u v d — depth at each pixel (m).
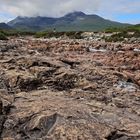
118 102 16.03
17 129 11.70
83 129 11.43
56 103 14.17
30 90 17.75
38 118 12.02
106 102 16.06
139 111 14.77
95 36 93.00
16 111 12.98
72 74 20.17
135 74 25.22
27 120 12.16
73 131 11.26
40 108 13.16
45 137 11.03
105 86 19.88
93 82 20.22
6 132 11.53
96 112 13.48
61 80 19.34
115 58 35.97
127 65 31.44
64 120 11.93
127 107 15.42
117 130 11.76
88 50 49.03
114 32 97.81
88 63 30.14
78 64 28.09
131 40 73.81
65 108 13.40
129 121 12.86
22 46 50.44
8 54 30.84
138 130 11.98
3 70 20.33
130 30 96.69
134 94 18.50
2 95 15.01
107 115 13.31
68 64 26.88
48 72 20.38
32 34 131.12
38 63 22.77
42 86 18.47
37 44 55.84
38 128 11.55
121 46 55.38
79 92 17.45
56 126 11.52
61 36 102.62
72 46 51.81
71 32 106.88
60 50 48.12
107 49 53.19
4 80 18.23
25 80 18.28
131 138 11.35
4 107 12.97
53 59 27.84
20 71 20.12
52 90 17.92
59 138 10.94
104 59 35.50
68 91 17.84
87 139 10.88
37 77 19.47
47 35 107.75
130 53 40.69
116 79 21.73
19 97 15.30
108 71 23.70
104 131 11.44
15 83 18.08
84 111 13.29
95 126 11.74
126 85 20.88
